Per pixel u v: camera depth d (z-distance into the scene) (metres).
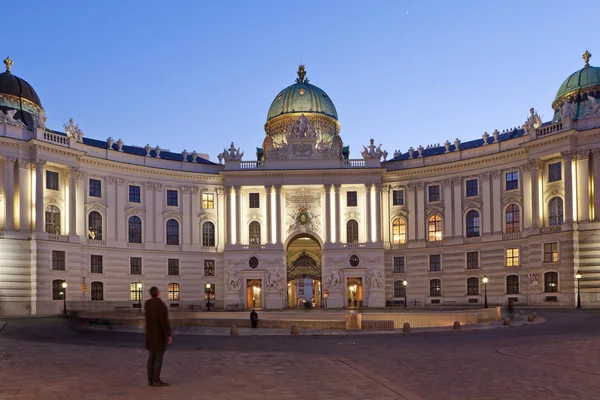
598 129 68.88
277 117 98.62
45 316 63.72
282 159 87.44
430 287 84.19
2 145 69.00
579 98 77.25
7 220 68.69
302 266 91.19
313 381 17.53
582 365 20.59
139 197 83.81
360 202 87.50
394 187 88.25
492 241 79.00
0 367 20.66
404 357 23.50
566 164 70.56
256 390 16.14
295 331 38.12
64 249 72.50
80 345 30.20
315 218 87.38
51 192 73.12
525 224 75.81
